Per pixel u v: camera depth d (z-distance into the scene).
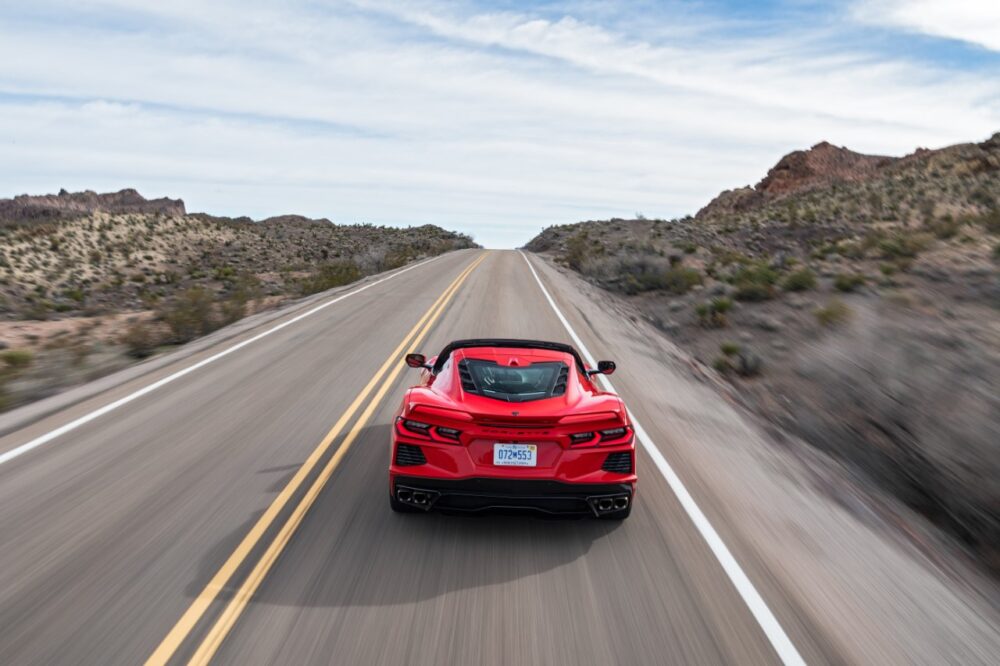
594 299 23.02
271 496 5.51
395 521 5.04
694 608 3.91
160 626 3.56
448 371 5.45
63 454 6.57
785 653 3.49
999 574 5.40
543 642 3.51
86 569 4.21
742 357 12.55
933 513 6.66
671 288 25.14
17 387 9.30
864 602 4.15
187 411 8.27
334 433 7.36
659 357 13.05
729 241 46.44
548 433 4.57
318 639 3.47
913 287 19.03
